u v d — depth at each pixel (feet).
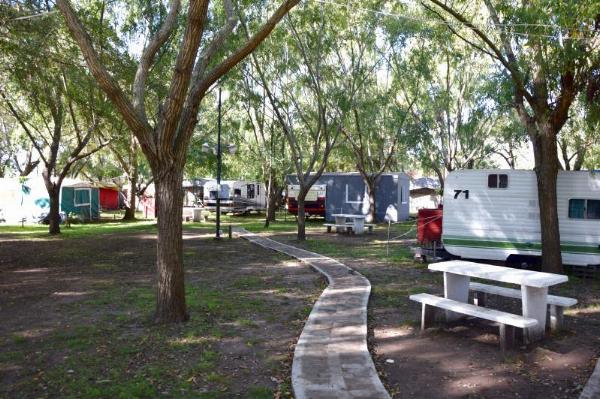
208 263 41.60
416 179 148.15
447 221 39.93
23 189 90.22
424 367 16.49
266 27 20.57
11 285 31.07
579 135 67.87
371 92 73.31
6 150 105.09
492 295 28.07
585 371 16.11
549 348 18.40
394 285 30.96
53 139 66.18
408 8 55.31
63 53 42.01
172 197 21.11
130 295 27.55
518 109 35.55
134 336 19.35
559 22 26.68
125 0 48.44
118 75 45.27
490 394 14.33
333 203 96.02
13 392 13.92
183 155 21.15
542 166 34.09
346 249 51.31
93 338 19.07
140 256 45.91
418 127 74.90
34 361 16.49
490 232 38.63
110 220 98.89
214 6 48.75
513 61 32.99
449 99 74.90
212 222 94.38
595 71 30.19
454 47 62.23
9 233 69.31
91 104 51.13
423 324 20.70
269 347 18.35
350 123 84.99
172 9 23.07
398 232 73.41
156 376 15.17
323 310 23.59
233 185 116.47
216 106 85.92
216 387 14.44
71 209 91.30
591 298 27.78
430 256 41.98
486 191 38.70
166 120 20.02
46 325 21.13
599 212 35.17
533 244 37.37
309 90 65.57
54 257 44.86
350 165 138.72
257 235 67.05
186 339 18.98
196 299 26.20
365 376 15.15
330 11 53.42
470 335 20.02
